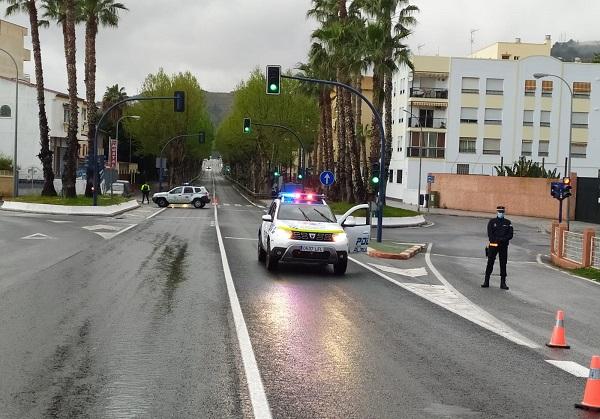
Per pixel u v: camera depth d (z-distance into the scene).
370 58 42.03
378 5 41.56
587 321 11.55
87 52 45.41
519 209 56.62
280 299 12.26
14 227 27.81
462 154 69.38
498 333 9.99
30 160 63.16
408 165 70.12
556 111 68.75
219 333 9.13
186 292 12.63
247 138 79.75
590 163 69.19
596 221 49.91
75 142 42.84
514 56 79.44
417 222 41.66
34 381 6.65
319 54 51.69
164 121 78.38
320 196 17.78
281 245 15.91
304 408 6.04
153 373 7.05
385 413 5.97
